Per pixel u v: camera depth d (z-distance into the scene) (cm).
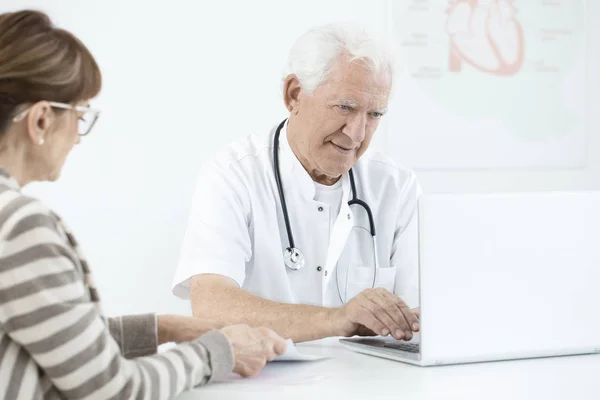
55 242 98
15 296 95
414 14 318
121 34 294
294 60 178
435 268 122
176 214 300
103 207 293
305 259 190
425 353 123
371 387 110
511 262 125
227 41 303
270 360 120
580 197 129
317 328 149
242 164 189
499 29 329
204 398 108
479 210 124
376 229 197
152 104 297
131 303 296
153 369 103
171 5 297
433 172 323
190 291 179
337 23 176
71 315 96
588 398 113
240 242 180
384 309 146
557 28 337
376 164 201
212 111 303
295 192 189
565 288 129
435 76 321
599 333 131
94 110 111
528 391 111
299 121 180
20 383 97
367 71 169
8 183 102
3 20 105
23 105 104
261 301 158
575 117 341
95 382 97
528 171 336
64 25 290
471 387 111
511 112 332
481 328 125
